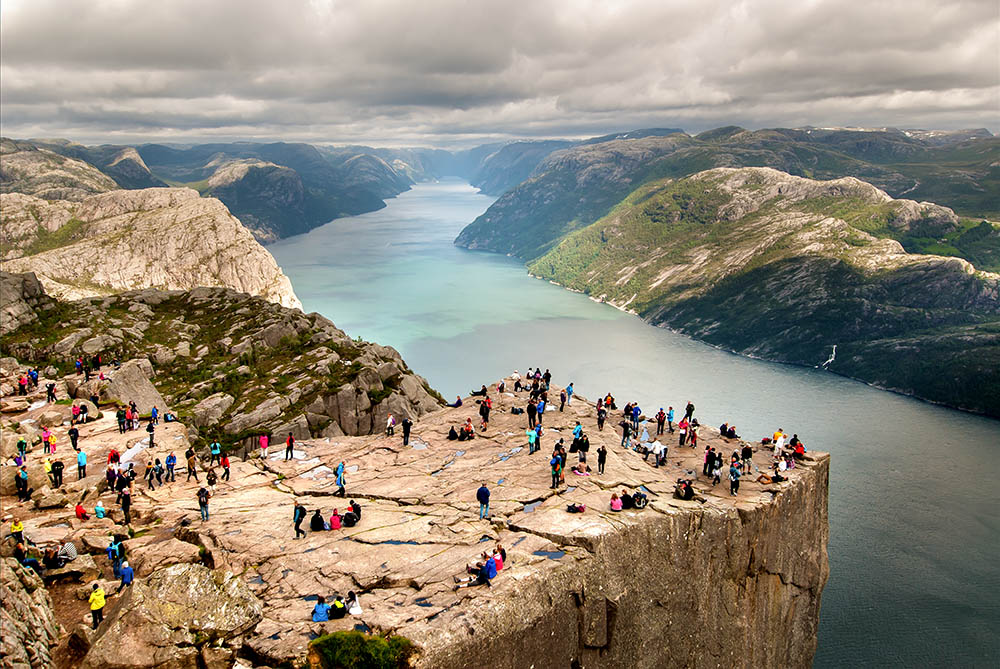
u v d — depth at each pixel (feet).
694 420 244.63
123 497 168.04
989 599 523.70
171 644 111.86
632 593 156.66
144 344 360.48
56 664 111.45
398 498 180.55
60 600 131.75
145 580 122.83
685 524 170.91
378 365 347.15
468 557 144.36
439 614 124.36
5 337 344.90
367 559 143.95
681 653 172.24
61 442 221.87
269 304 426.92
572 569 143.64
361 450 224.12
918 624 493.36
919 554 591.37
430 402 340.80
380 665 111.14
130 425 233.76
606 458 203.00
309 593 131.85
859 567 569.23
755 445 229.66
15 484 183.21
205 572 125.29
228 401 301.63
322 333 386.93
